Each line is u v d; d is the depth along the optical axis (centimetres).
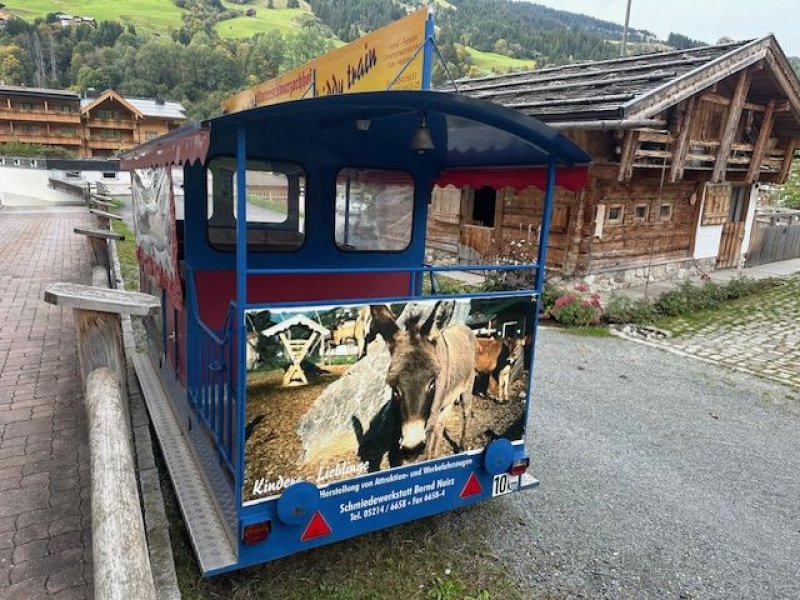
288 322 268
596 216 1096
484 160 448
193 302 380
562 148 338
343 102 270
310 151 431
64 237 1499
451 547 356
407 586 318
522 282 1089
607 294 1134
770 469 493
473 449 337
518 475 357
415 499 322
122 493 249
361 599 306
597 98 907
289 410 274
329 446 287
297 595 305
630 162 924
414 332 302
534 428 550
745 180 1251
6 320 734
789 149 1365
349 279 471
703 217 1348
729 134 1112
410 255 493
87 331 374
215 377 330
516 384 345
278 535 283
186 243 404
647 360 779
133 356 595
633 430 558
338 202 452
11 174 2756
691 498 438
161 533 336
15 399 501
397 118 354
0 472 386
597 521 398
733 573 353
